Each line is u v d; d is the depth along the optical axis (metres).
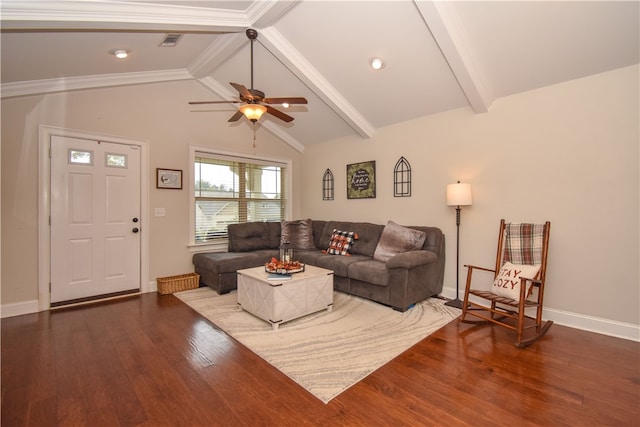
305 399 1.82
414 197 4.09
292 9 2.89
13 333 2.71
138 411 1.71
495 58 2.83
